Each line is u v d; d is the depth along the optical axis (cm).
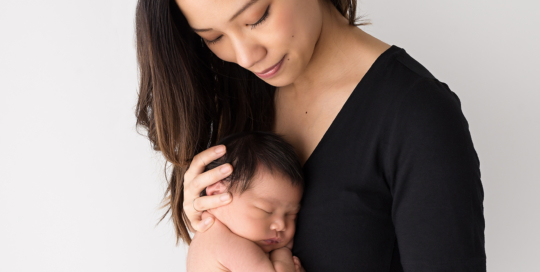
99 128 208
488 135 176
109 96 204
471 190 87
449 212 86
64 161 213
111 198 215
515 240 181
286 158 108
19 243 222
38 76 204
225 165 110
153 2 101
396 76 93
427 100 88
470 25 169
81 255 222
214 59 121
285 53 91
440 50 174
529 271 182
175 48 108
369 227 99
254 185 110
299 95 111
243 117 127
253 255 109
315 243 103
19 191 217
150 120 124
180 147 120
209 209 118
